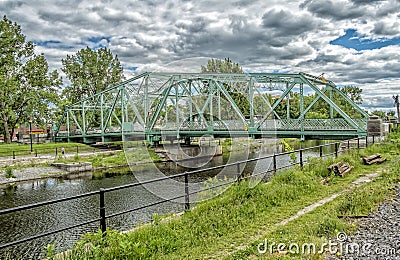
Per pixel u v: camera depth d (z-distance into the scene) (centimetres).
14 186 2688
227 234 696
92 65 8269
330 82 3841
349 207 831
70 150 4766
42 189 2541
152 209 1560
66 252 581
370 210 811
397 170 1276
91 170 3444
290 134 3183
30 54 6141
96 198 2081
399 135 2450
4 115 5541
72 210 1830
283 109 5275
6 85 5400
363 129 2820
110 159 3784
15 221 1664
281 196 946
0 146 4753
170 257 587
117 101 6188
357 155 1645
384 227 682
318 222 709
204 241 655
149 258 577
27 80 5994
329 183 1169
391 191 1002
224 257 583
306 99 7056
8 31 5800
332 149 3409
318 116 5741
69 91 8162
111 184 2661
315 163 1347
